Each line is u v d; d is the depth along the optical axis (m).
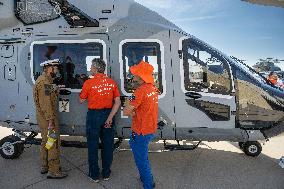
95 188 3.93
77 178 4.24
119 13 4.69
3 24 4.88
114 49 4.59
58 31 4.75
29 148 5.57
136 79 3.59
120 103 4.16
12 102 4.89
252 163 4.90
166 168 4.67
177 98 4.50
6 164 4.75
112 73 4.59
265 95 4.44
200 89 4.47
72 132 4.70
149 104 3.49
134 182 4.12
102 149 4.14
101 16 4.69
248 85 4.45
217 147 5.76
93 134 4.01
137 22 4.62
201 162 4.94
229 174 4.44
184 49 4.49
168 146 4.57
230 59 4.54
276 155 5.31
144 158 3.58
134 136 3.59
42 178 4.22
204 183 4.12
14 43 4.86
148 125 3.52
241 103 4.45
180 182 4.15
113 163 4.85
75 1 4.76
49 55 4.74
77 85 4.66
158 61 4.52
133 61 4.68
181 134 4.52
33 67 4.79
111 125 4.12
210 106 4.46
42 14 4.79
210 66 4.52
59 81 4.70
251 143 5.16
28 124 4.85
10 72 4.88
